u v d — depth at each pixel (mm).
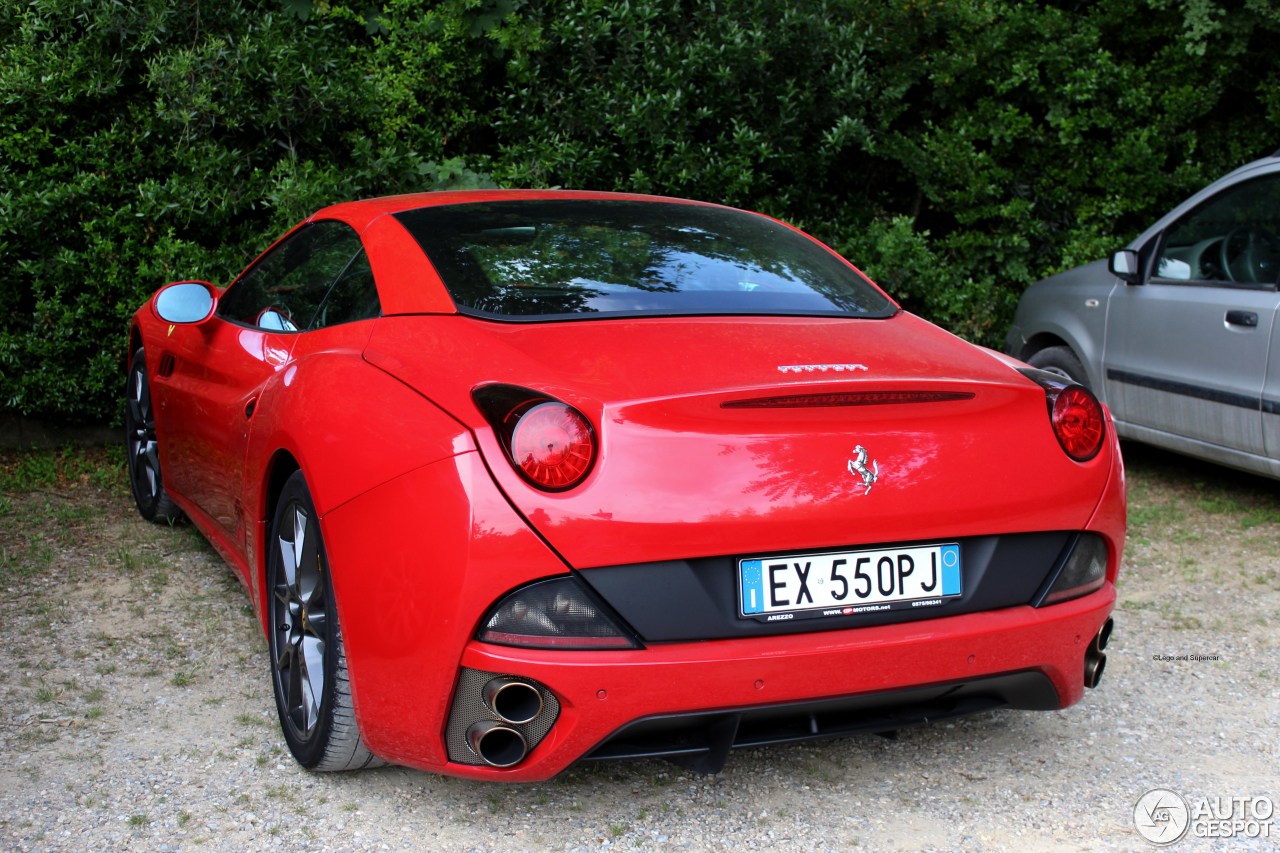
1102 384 5703
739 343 2451
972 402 2365
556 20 6422
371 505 2266
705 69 6477
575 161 6402
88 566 4152
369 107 6102
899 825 2504
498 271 2738
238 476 3174
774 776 2730
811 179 7242
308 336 3014
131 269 5605
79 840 2352
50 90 5438
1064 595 2467
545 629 2125
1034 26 7195
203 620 3658
